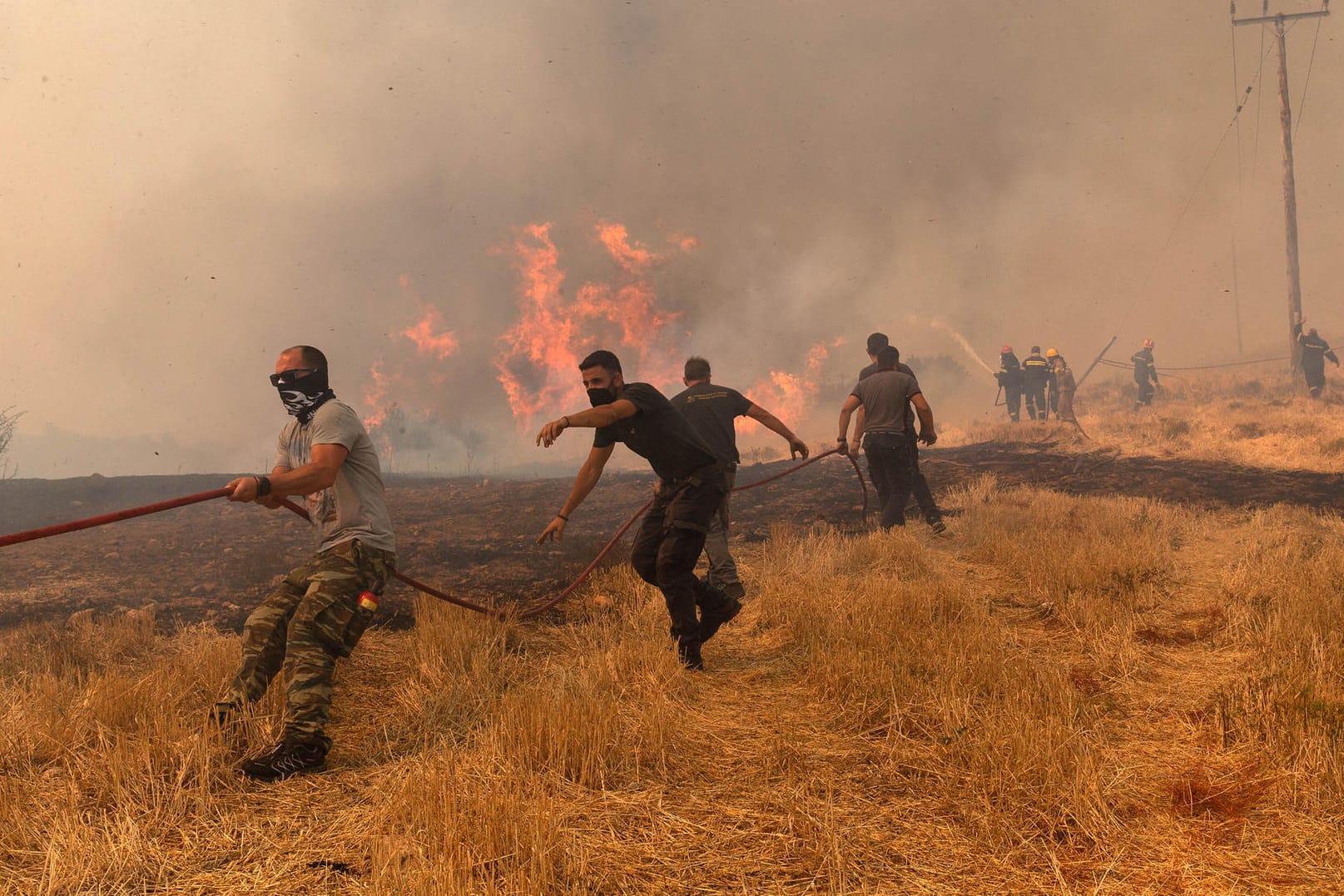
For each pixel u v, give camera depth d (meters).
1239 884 2.62
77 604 6.13
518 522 9.14
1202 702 4.06
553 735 3.48
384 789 3.29
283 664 3.95
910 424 8.47
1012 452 13.32
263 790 3.34
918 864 2.78
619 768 3.47
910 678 4.23
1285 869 2.69
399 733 3.93
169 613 5.93
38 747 3.62
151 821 3.01
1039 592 6.11
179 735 3.58
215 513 10.14
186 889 2.64
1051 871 2.73
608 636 5.16
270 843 2.92
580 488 4.97
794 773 3.46
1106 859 2.79
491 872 2.62
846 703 4.16
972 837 2.95
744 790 3.34
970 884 2.66
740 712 4.22
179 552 7.89
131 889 2.64
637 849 2.87
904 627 5.04
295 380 4.02
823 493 10.67
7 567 7.34
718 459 5.08
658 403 4.82
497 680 4.52
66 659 4.71
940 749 3.59
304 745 3.49
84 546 8.22
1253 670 4.36
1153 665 4.65
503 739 3.60
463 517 9.57
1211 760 3.47
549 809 2.97
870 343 8.75
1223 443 12.67
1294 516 8.21
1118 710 4.05
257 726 3.73
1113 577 6.12
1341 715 3.48
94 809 3.14
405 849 2.75
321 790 3.35
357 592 3.82
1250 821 2.99
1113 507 8.70
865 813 3.12
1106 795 3.14
